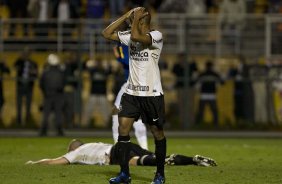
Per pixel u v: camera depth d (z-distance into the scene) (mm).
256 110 78375
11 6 86062
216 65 80938
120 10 84750
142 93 30406
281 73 78750
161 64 79062
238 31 82938
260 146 57906
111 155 39344
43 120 70562
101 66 77625
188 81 78188
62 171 36719
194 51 82438
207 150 53125
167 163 39344
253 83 78312
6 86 79188
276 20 82750
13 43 83125
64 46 82500
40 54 82438
